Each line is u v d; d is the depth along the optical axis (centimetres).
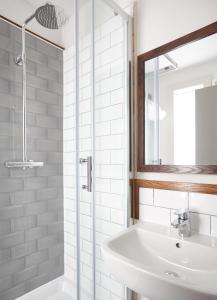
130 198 128
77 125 138
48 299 162
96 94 144
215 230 96
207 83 100
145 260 97
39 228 166
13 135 153
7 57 150
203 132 101
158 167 116
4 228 150
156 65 118
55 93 174
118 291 133
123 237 99
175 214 99
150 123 121
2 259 149
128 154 127
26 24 156
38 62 165
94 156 143
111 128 136
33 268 163
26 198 160
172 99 112
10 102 152
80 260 153
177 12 110
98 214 144
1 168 148
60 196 177
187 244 90
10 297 152
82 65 154
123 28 129
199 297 57
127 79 127
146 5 124
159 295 64
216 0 98
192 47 105
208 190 98
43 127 168
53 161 174
